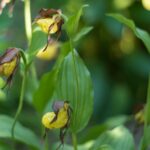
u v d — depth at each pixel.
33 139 1.29
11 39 1.74
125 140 1.28
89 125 1.69
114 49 1.74
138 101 1.72
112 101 1.69
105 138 1.29
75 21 1.17
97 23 1.67
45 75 1.29
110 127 1.38
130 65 1.71
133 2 1.68
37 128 1.64
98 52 1.74
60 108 1.16
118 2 1.66
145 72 1.70
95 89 1.68
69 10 1.69
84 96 1.22
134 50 1.73
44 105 1.32
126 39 1.74
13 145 1.39
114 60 1.73
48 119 1.16
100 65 1.71
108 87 1.69
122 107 1.69
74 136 1.23
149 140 1.23
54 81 1.30
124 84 1.72
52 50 1.45
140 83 1.72
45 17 1.18
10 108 1.65
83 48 1.73
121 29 1.63
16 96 1.63
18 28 1.75
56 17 1.17
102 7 1.65
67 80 1.23
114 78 1.72
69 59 1.24
